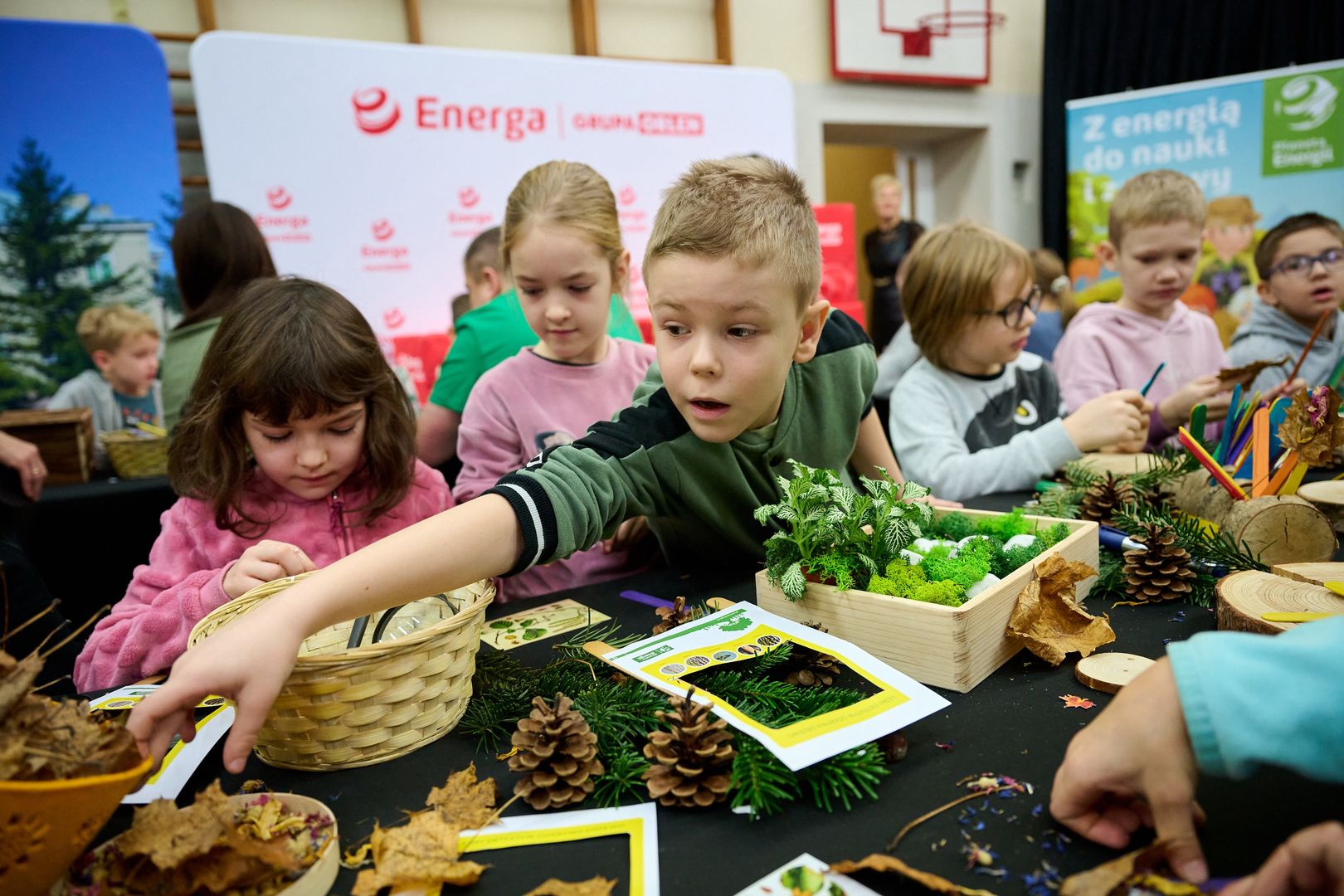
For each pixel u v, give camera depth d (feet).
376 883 1.75
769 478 3.59
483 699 2.56
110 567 6.78
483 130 10.23
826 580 2.79
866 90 13.94
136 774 1.64
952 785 2.01
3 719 1.61
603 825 1.96
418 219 10.03
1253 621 2.38
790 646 2.54
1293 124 10.60
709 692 2.34
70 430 7.20
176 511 3.99
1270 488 3.51
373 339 3.89
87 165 8.73
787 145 12.27
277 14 10.16
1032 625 2.65
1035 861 1.73
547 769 2.08
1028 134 15.61
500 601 3.54
